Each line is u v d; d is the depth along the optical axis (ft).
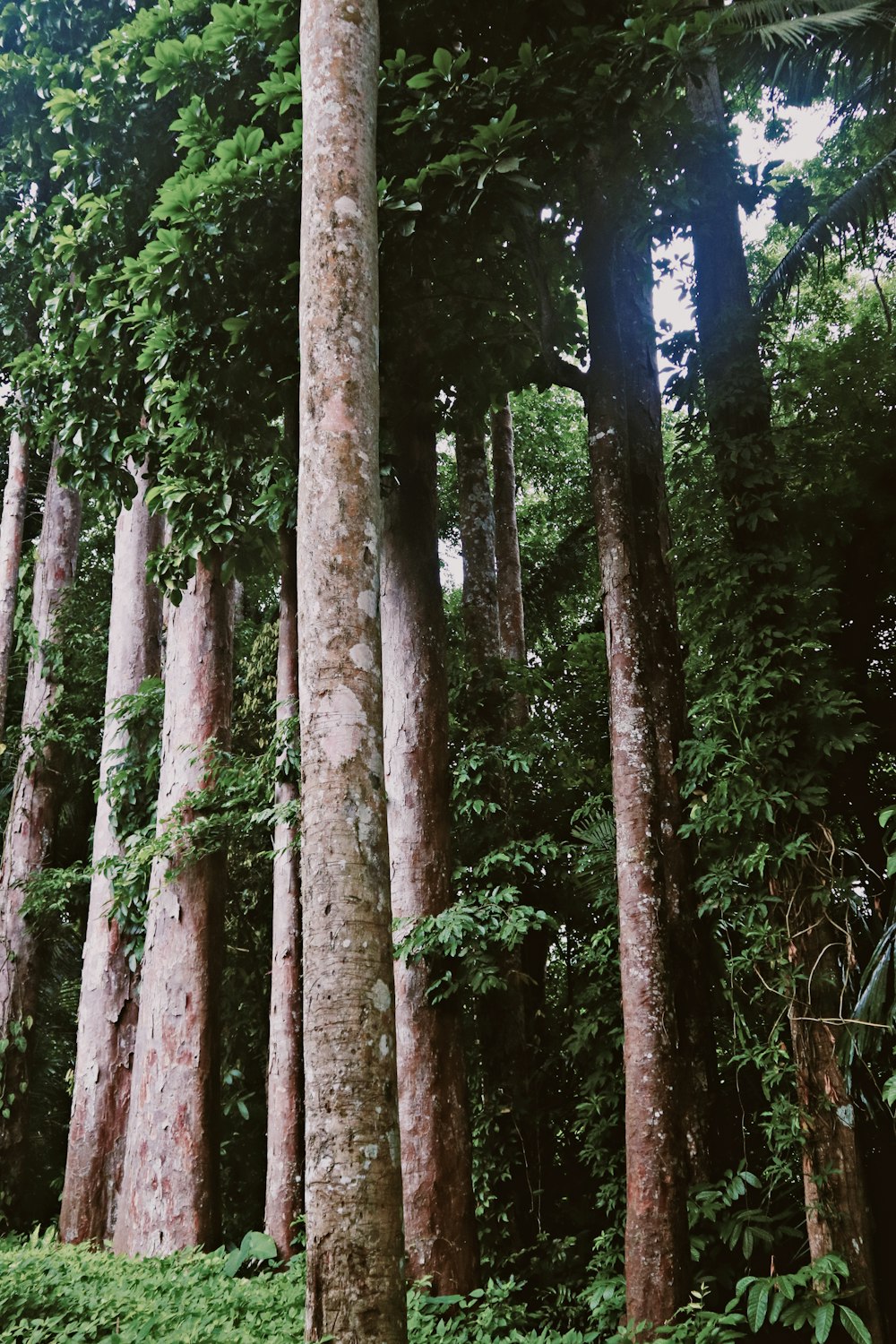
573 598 56.85
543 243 29.30
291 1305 21.03
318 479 15.43
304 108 17.60
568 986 37.06
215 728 36.19
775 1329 23.79
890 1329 20.26
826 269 47.83
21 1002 43.29
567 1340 19.92
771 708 22.68
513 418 61.11
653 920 20.35
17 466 44.14
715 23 22.24
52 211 30.25
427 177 23.00
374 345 16.37
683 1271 18.43
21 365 32.89
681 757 24.26
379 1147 12.71
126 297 28.50
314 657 14.75
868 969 19.38
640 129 26.68
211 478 29.60
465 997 29.30
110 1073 37.83
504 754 33.63
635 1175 18.98
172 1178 30.94
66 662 47.91
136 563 43.88
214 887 34.37
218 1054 33.19
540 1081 34.14
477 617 40.75
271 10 23.09
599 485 24.06
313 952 13.53
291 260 24.40
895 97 33.32
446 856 28.94
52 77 31.55
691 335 26.96
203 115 23.75
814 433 30.17
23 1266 22.11
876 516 29.60
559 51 23.38
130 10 35.04
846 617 30.42
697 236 27.22
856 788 27.63
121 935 38.93
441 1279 24.56
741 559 23.58
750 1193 24.82
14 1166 41.96
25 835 45.37
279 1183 30.27
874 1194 25.61
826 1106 20.48
